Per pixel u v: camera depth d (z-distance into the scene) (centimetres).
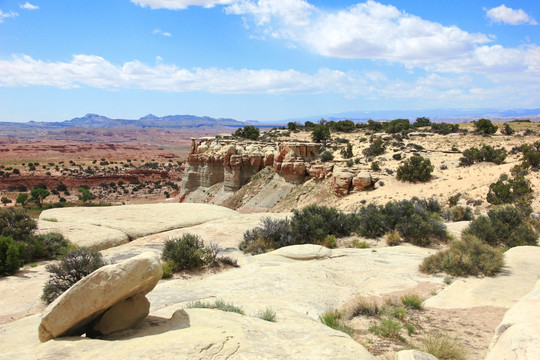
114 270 619
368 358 562
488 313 956
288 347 587
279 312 872
